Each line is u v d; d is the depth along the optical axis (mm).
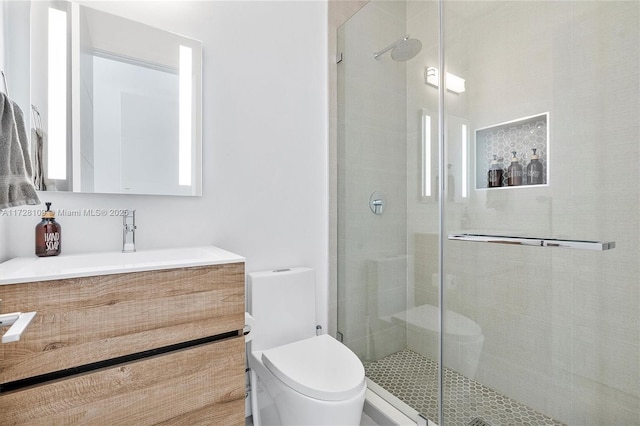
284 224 1658
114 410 823
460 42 1501
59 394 755
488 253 1437
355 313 1824
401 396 1561
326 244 1842
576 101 1221
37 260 979
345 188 1856
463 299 1483
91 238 1177
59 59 1118
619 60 1130
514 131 1361
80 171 1145
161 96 1298
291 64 1682
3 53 1016
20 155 662
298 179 1708
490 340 1443
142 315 866
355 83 1814
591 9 1195
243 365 1039
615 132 1135
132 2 1260
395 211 1688
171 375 906
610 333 1189
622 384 1170
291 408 1117
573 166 1221
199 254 1241
